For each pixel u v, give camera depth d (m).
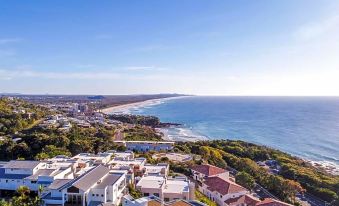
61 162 104.12
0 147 143.38
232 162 157.38
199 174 116.81
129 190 86.88
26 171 89.75
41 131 191.00
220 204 97.44
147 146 182.50
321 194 118.44
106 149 155.38
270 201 90.19
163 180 91.94
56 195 76.62
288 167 150.88
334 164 185.88
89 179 78.62
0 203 74.06
